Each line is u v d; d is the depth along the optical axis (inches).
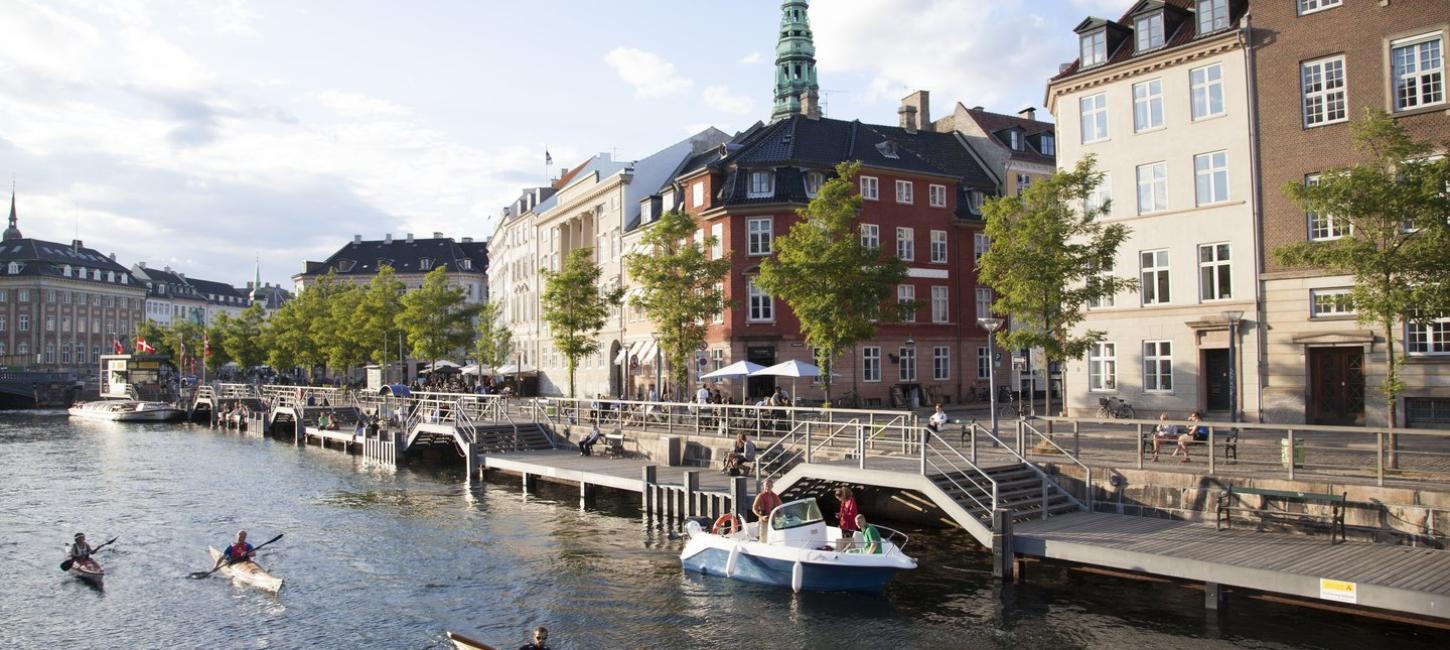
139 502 1309.1
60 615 785.6
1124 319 1371.8
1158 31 1363.2
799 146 1937.7
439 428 1573.6
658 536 1003.3
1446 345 1095.0
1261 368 1229.7
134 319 5442.9
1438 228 776.9
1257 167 1240.8
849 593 770.2
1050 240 1069.1
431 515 1153.4
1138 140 1369.3
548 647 679.1
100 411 2974.9
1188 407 1305.4
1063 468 874.1
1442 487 687.1
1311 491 732.0
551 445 1536.7
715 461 1226.0
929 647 646.5
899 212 1994.3
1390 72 1135.6
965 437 1063.6
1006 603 719.7
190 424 2792.8
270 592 839.1
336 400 2354.8
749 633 693.3
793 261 1285.7
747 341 1843.0
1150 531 754.2
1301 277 1197.1
